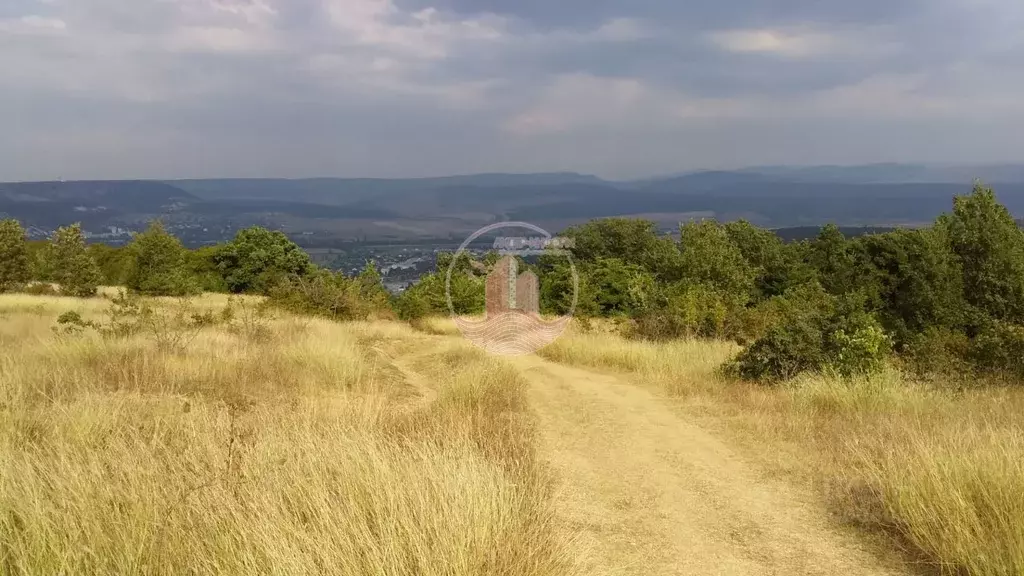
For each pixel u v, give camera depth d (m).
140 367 8.49
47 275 33.97
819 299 21.36
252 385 8.40
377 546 3.29
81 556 3.03
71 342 9.58
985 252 28.80
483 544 3.44
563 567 3.66
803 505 5.27
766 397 9.35
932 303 28.12
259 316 17.17
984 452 4.93
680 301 17.42
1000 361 10.95
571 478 5.84
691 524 4.88
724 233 32.16
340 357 10.19
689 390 10.05
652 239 45.16
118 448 4.43
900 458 5.48
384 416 6.68
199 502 3.57
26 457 3.97
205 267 44.28
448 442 5.20
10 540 3.13
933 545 4.16
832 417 8.09
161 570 3.03
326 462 4.33
